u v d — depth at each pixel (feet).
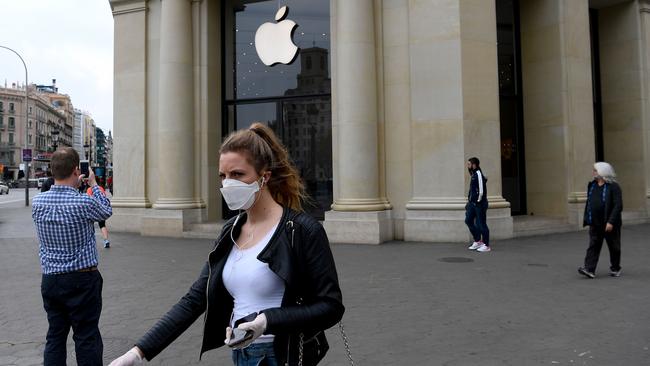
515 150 48.24
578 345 14.69
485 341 15.21
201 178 45.91
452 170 37.22
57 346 11.76
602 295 20.72
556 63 45.57
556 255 30.81
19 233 48.14
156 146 47.57
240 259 6.52
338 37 39.50
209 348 6.87
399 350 14.55
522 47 48.14
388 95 39.58
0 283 24.71
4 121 387.96
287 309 5.94
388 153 39.50
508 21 48.52
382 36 39.68
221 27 48.16
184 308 6.92
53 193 11.69
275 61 46.44
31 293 22.54
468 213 33.32
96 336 11.90
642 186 52.11
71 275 11.54
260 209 6.70
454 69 37.42
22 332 16.87
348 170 38.29
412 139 38.55
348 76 38.45
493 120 38.52
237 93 47.75
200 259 31.48
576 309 18.62
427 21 38.14
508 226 38.22
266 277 6.28
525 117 47.88
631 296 20.49
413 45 38.55
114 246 37.68
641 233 41.98
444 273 25.59
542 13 46.52
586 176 45.73
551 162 45.91
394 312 18.53
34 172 331.57
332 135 40.50
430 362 13.56
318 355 6.63
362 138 38.27
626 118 53.31
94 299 11.87
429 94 37.99
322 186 44.68
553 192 45.85
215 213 46.62
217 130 47.14
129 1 48.34
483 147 37.93
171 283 24.27
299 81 45.85
